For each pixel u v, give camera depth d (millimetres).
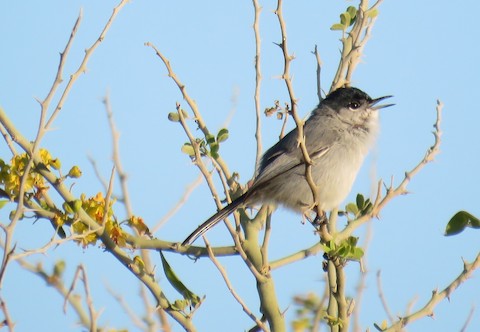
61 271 10367
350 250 9719
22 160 10094
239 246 10750
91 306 8734
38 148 9930
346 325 9742
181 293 10609
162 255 10844
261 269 10914
